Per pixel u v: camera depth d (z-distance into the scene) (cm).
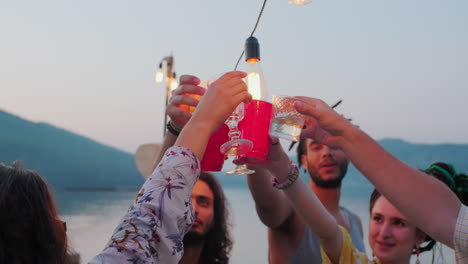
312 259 166
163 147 118
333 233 134
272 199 153
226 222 182
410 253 145
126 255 69
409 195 81
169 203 75
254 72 105
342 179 229
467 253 75
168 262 73
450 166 161
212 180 176
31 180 88
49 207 89
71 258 96
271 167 124
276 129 101
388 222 145
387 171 83
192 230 164
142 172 294
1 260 78
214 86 86
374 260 150
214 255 172
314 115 89
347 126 88
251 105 102
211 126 84
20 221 82
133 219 72
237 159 104
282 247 173
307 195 130
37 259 83
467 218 76
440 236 79
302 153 247
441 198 81
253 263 830
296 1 122
